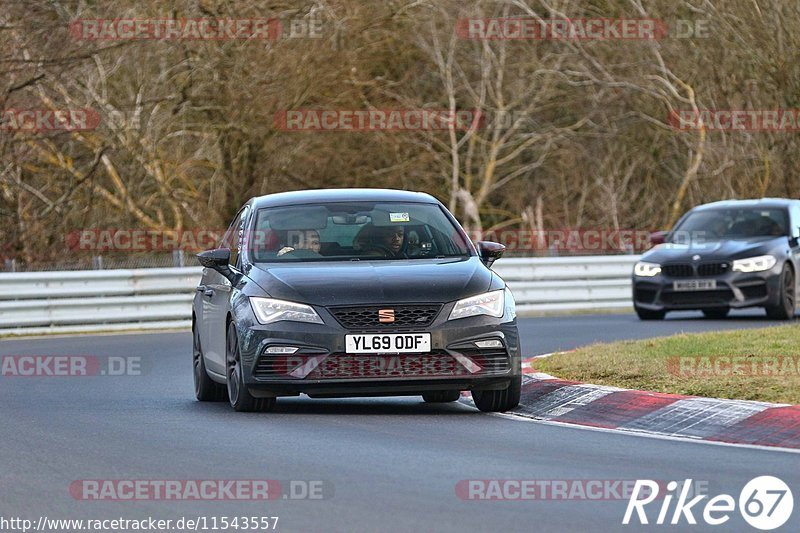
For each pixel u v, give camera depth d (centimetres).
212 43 10100
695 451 2758
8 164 9538
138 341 6322
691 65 11612
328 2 10456
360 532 1980
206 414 3462
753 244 6669
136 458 2708
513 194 12344
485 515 2100
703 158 11862
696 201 12025
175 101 10225
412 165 11394
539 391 3600
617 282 8594
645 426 3141
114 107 10194
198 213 10819
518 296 8238
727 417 3044
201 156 10762
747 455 2702
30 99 9600
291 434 3030
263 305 3356
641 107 11888
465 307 3325
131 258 8125
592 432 3061
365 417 3359
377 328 3275
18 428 3231
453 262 3541
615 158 12369
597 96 11775
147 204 10612
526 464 2584
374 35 10969
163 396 4028
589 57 11500
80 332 7162
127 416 3447
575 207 12631
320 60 10406
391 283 3338
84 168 10212
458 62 11788
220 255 3684
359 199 3791
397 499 2231
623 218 12462
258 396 3369
